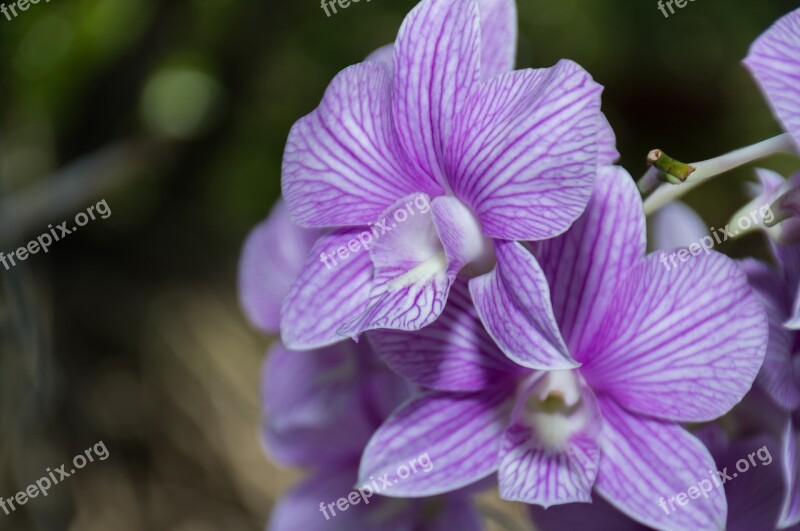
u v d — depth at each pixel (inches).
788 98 13.4
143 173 27.2
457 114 13.9
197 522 26.0
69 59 25.8
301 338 14.2
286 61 28.2
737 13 28.4
